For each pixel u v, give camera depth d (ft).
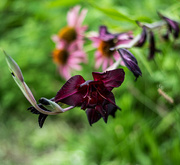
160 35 2.05
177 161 3.12
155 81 2.90
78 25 2.85
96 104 1.20
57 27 4.92
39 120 1.20
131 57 1.23
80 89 1.20
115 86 1.21
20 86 1.16
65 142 4.73
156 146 3.22
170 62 2.81
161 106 3.53
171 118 3.31
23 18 5.90
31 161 4.53
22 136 5.03
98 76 1.21
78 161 4.13
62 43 2.91
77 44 2.87
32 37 4.99
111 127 3.94
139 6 3.83
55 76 5.08
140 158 3.47
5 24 5.93
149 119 3.84
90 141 4.20
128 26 2.32
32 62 4.91
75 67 3.01
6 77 5.13
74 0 2.22
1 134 5.12
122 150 3.70
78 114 4.67
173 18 2.05
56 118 5.20
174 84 2.76
